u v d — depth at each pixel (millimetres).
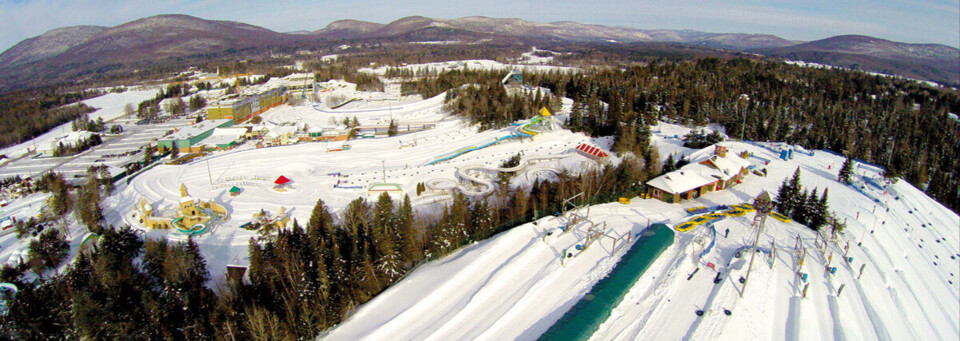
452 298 50281
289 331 44969
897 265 61062
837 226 62750
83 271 58688
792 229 64500
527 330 43625
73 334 47875
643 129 113625
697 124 139000
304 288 49406
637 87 173750
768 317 44656
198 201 90062
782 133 129000
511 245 60344
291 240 60062
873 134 138625
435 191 94250
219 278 64938
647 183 78375
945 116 160375
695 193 79688
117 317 46406
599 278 50875
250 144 156125
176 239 77312
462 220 64312
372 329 46312
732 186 85125
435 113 187000
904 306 50781
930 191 105938
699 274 51844
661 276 51469
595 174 82938
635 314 45094
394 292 54062
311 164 121625
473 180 94250
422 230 65938
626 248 57500
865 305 47938
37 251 68188
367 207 76250
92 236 76000
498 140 127500
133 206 93875
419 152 129125
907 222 78375
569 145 123188
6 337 47906
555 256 56688
